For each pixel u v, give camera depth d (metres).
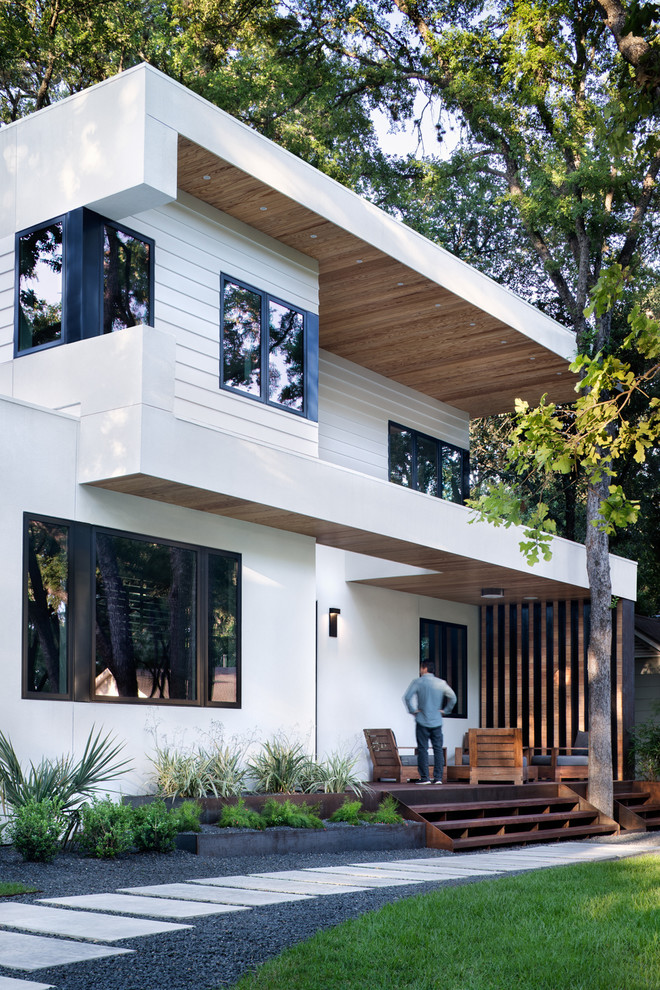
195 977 4.88
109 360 10.65
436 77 24.22
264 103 23.72
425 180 24.50
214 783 11.25
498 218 27.34
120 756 10.85
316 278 14.45
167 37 23.30
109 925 5.90
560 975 5.14
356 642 17.59
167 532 11.84
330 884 8.08
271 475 12.05
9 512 9.92
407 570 16.97
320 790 12.77
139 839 9.26
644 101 6.59
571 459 6.88
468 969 5.28
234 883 7.93
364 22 24.88
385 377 18.95
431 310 15.74
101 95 11.15
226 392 12.70
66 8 22.23
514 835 13.82
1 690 9.62
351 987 4.85
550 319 17.58
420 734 15.74
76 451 10.74
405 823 12.39
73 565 10.55
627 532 26.75
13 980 4.66
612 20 7.52
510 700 20.52
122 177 10.83
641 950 5.75
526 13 10.43
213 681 12.30
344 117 24.83
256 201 12.62
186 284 12.35
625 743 19.31
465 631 20.72
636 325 6.20
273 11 24.44
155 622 11.53
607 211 20.95
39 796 9.16
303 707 13.74
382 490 14.04
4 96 23.67
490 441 29.47
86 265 11.18
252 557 13.15
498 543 16.42
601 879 8.45
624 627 19.70
